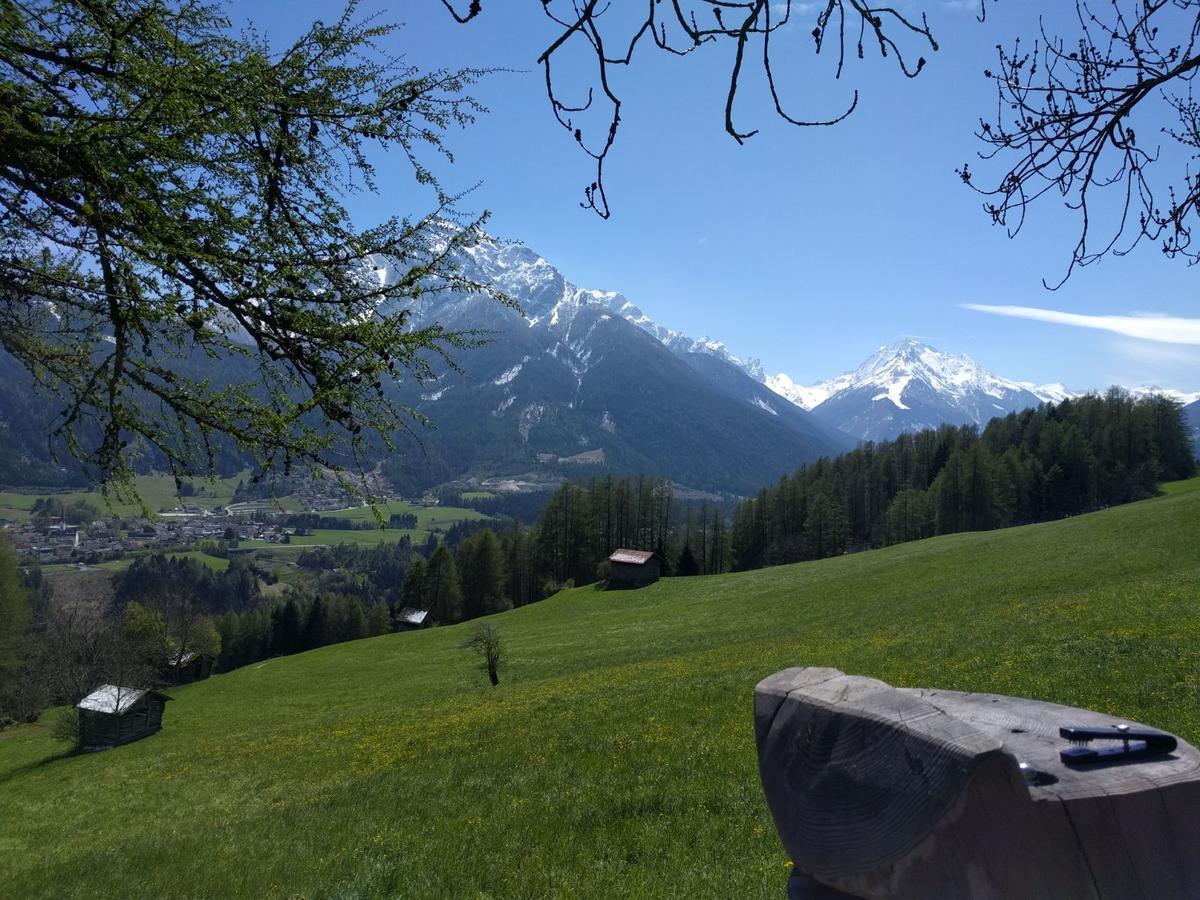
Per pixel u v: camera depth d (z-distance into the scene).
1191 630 18.59
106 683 56.31
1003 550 57.09
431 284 4.58
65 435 4.11
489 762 16.64
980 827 2.32
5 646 65.19
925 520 117.12
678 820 10.38
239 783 23.67
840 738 2.83
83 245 3.76
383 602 124.88
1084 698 13.97
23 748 56.34
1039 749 2.70
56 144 3.41
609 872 8.89
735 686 21.50
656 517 130.50
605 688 27.97
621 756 14.81
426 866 9.80
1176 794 2.38
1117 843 2.27
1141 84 3.51
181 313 4.00
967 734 2.42
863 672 21.94
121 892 10.87
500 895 8.62
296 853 11.69
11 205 3.76
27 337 4.25
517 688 37.84
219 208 3.98
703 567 129.62
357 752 24.12
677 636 51.81
